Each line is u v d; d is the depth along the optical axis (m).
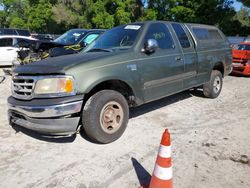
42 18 47.41
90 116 4.12
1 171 3.62
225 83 9.76
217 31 7.34
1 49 12.97
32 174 3.55
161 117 5.68
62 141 4.50
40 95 3.96
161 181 3.00
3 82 9.33
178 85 5.67
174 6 33.09
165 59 5.22
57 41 10.59
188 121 5.46
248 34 33.66
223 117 5.71
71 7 48.59
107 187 3.27
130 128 5.04
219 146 4.32
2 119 5.54
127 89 4.72
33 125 3.99
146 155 4.03
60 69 3.92
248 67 10.93
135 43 4.85
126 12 34.94
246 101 7.05
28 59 9.08
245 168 3.67
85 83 3.99
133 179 3.42
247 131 4.94
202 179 3.41
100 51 4.87
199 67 6.25
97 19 36.31
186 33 6.06
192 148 4.24
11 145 4.36
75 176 3.50
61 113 3.85
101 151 4.15
